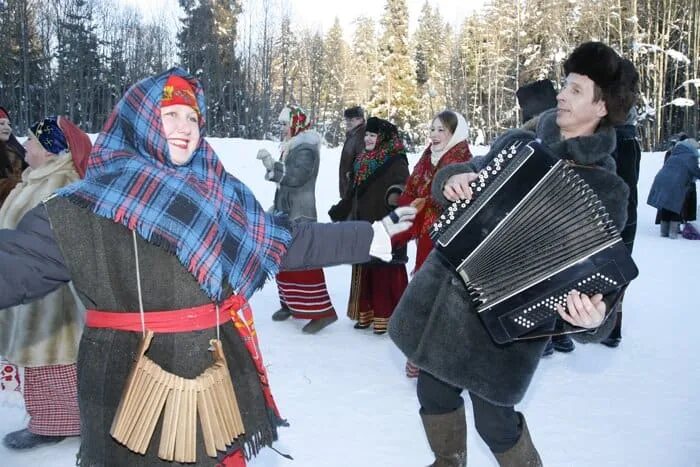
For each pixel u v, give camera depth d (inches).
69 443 136.3
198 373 77.5
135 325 76.4
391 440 140.5
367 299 224.8
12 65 1521.9
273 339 213.2
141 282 75.6
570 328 96.4
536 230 92.1
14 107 1494.8
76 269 74.6
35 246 72.7
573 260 90.2
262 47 1807.3
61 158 135.3
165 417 73.5
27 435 136.7
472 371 102.7
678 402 163.5
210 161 84.8
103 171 78.9
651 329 230.1
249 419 83.1
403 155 217.0
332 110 2463.1
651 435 143.9
